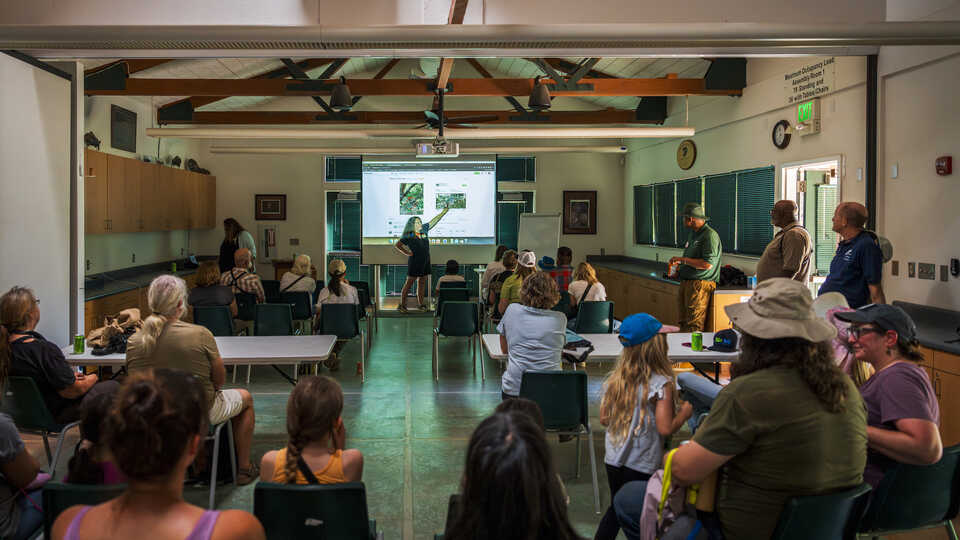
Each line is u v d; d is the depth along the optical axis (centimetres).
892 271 518
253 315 699
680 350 438
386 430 476
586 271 692
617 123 1074
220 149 1083
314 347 450
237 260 707
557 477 139
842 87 579
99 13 506
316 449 231
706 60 817
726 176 840
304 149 1083
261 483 206
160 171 964
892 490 219
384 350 783
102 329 436
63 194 564
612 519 267
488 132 870
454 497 171
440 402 551
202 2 506
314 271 892
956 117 450
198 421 126
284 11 505
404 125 1227
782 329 175
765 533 177
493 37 437
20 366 337
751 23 431
